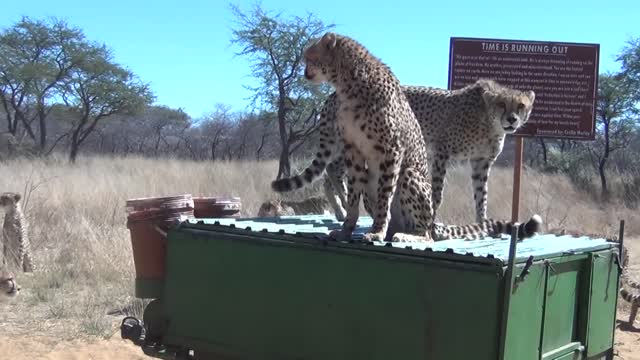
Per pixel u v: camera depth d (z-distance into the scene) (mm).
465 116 5250
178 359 3582
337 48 3732
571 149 19312
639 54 15992
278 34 14344
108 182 10633
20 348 4832
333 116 4512
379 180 3709
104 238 6996
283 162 13625
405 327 3025
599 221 10195
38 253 7098
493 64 6031
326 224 4230
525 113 5184
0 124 26328
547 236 4191
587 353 3500
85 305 5570
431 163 5512
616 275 3764
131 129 27688
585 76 5953
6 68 20594
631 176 14211
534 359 3100
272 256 3330
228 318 3434
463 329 2914
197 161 17109
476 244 3607
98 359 4703
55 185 10078
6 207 6504
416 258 3008
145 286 3797
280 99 14219
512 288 2875
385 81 3711
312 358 3232
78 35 21094
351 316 3139
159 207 3805
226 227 3471
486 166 5395
